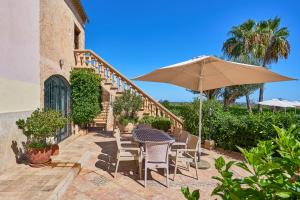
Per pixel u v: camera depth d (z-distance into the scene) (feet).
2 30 15.33
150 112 34.04
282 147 3.52
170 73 18.52
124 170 16.65
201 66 17.12
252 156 3.42
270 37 65.16
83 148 23.00
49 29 22.90
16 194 11.52
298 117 19.97
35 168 15.76
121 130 31.01
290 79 15.90
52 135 17.10
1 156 15.10
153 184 14.15
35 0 19.84
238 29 67.05
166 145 13.82
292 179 3.18
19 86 17.46
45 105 22.18
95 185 13.80
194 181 14.87
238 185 3.39
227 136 24.13
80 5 33.73
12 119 16.40
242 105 63.10
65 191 12.85
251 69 15.64
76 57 33.73
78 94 30.58
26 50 18.54
